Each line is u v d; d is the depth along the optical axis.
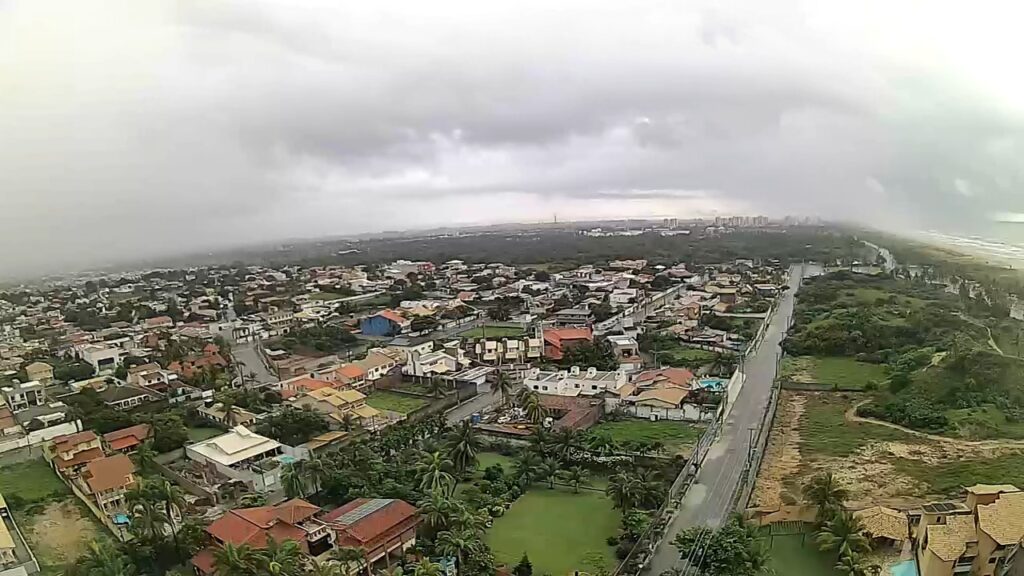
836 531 66.06
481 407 125.75
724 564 61.41
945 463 88.25
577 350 155.88
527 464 90.75
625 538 72.19
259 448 98.56
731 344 163.75
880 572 63.22
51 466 100.81
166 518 69.75
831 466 89.12
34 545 76.56
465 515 70.12
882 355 141.50
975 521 61.44
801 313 187.50
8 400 125.56
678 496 80.94
